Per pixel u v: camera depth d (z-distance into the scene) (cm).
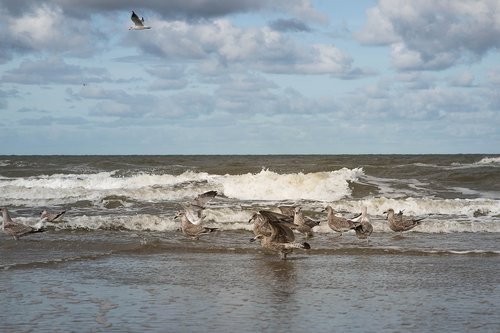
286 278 1398
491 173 3766
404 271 1482
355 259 1658
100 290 1266
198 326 1008
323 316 1071
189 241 1914
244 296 1222
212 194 1933
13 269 1483
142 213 2527
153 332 974
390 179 3775
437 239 1997
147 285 1319
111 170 4834
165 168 4659
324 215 2464
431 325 1017
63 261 1594
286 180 3256
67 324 1016
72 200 2900
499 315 1080
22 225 1934
